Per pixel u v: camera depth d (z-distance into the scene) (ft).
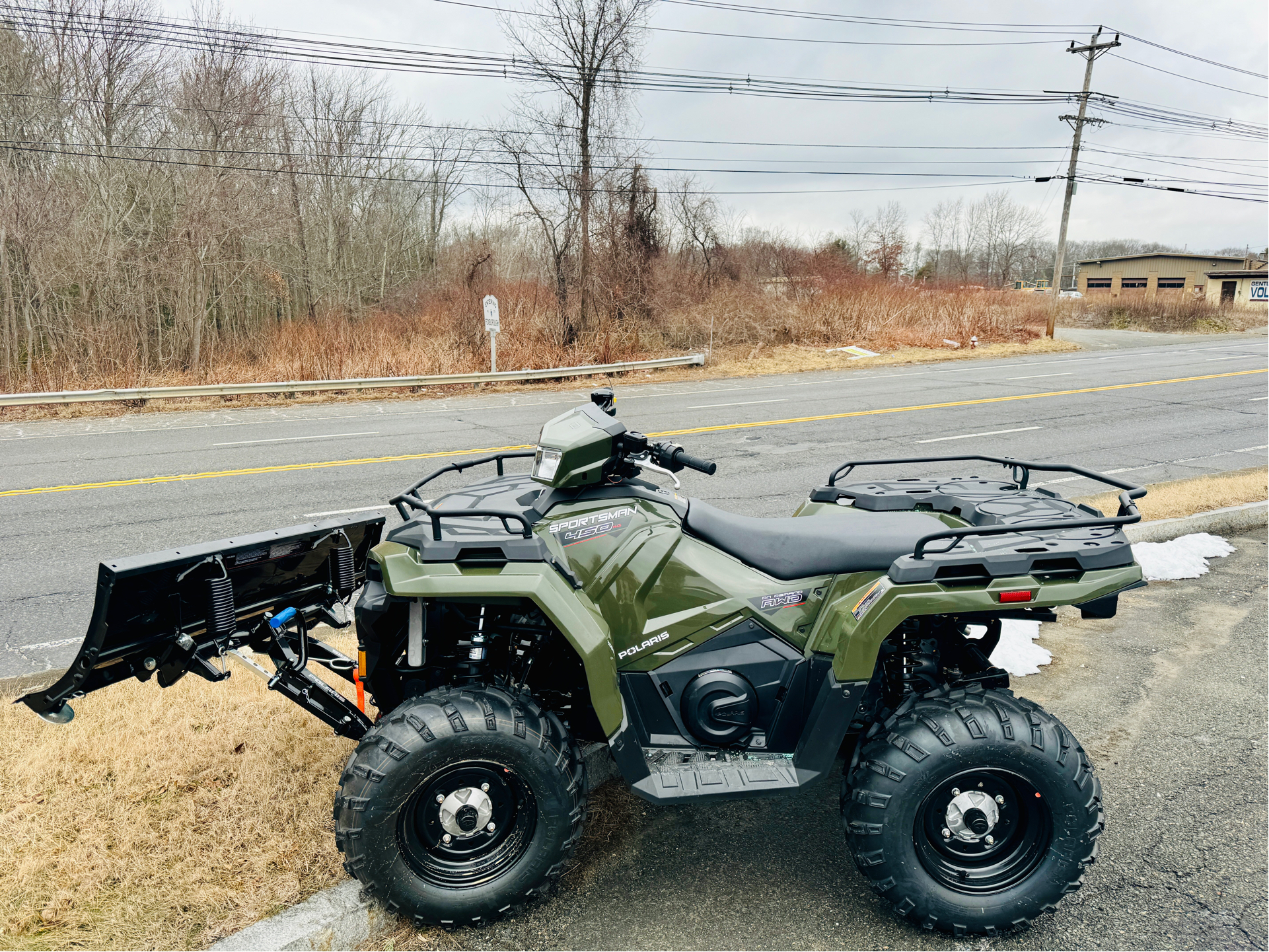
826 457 32.37
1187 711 12.77
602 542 8.74
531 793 7.93
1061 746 7.92
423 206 106.83
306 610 9.54
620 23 67.67
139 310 68.64
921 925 8.09
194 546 8.20
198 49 72.84
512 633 9.00
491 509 8.38
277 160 85.51
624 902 8.68
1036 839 8.19
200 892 8.25
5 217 59.93
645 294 77.56
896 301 93.25
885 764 7.90
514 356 65.87
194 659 8.19
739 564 8.98
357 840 7.64
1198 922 8.38
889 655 9.44
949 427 39.01
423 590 7.80
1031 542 8.65
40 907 8.00
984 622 9.37
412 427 41.45
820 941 8.14
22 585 18.56
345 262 96.78
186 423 43.60
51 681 12.49
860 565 8.84
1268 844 9.59
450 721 7.71
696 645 8.79
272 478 29.40
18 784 9.85
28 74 65.82
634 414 44.68
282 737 10.99
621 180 74.90
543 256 76.89
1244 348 87.25
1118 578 8.28
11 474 30.81
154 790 9.86
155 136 73.97
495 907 7.98
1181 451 32.50
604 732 8.04
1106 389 53.11
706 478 28.71
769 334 82.38
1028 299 117.91
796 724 8.87
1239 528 21.65
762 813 10.34
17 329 61.87
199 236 69.36
